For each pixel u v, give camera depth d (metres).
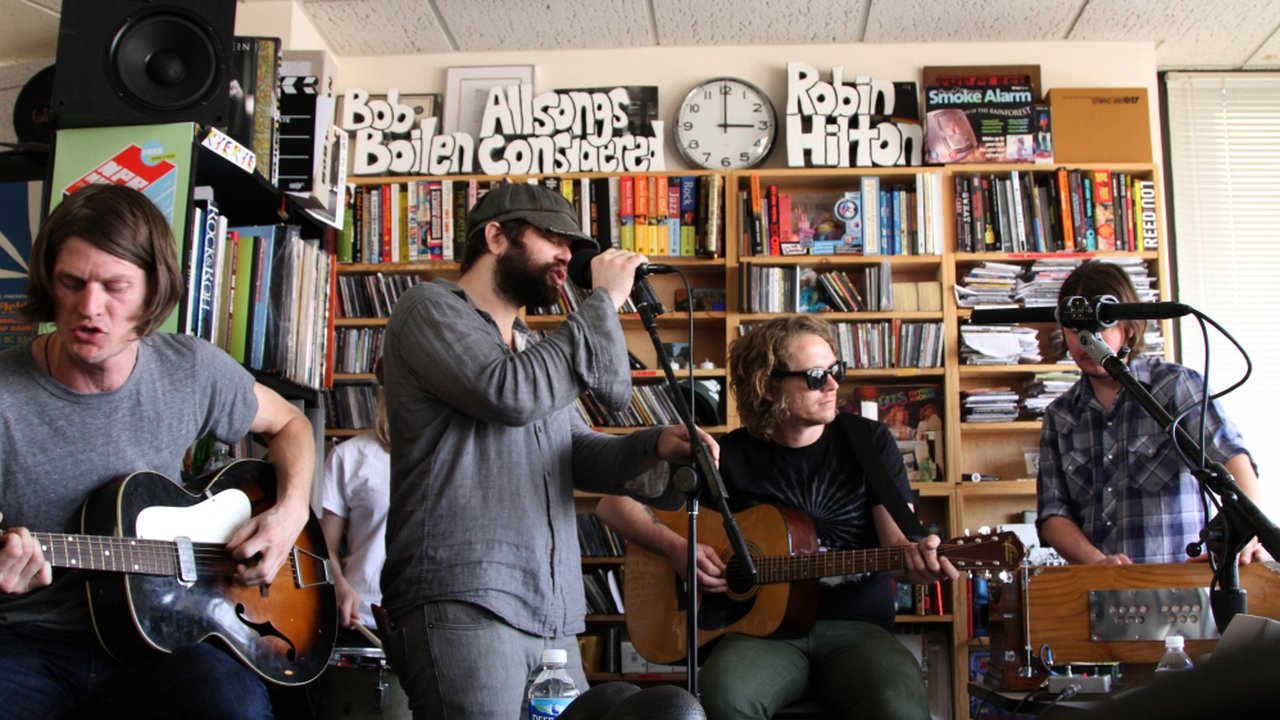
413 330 1.64
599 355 1.62
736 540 1.64
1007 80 4.23
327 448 4.06
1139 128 4.12
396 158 4.29
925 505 4.05
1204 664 0.20
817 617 2.29
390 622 1.62
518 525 1.64
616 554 3.91
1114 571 1.94
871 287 4.04
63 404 1.52
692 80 4.38
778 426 2.47
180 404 1.65
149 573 1.52
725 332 4.07
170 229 1.56
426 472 1.63
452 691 1.54
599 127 4.29
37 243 1.47
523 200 1.77
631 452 1.76
